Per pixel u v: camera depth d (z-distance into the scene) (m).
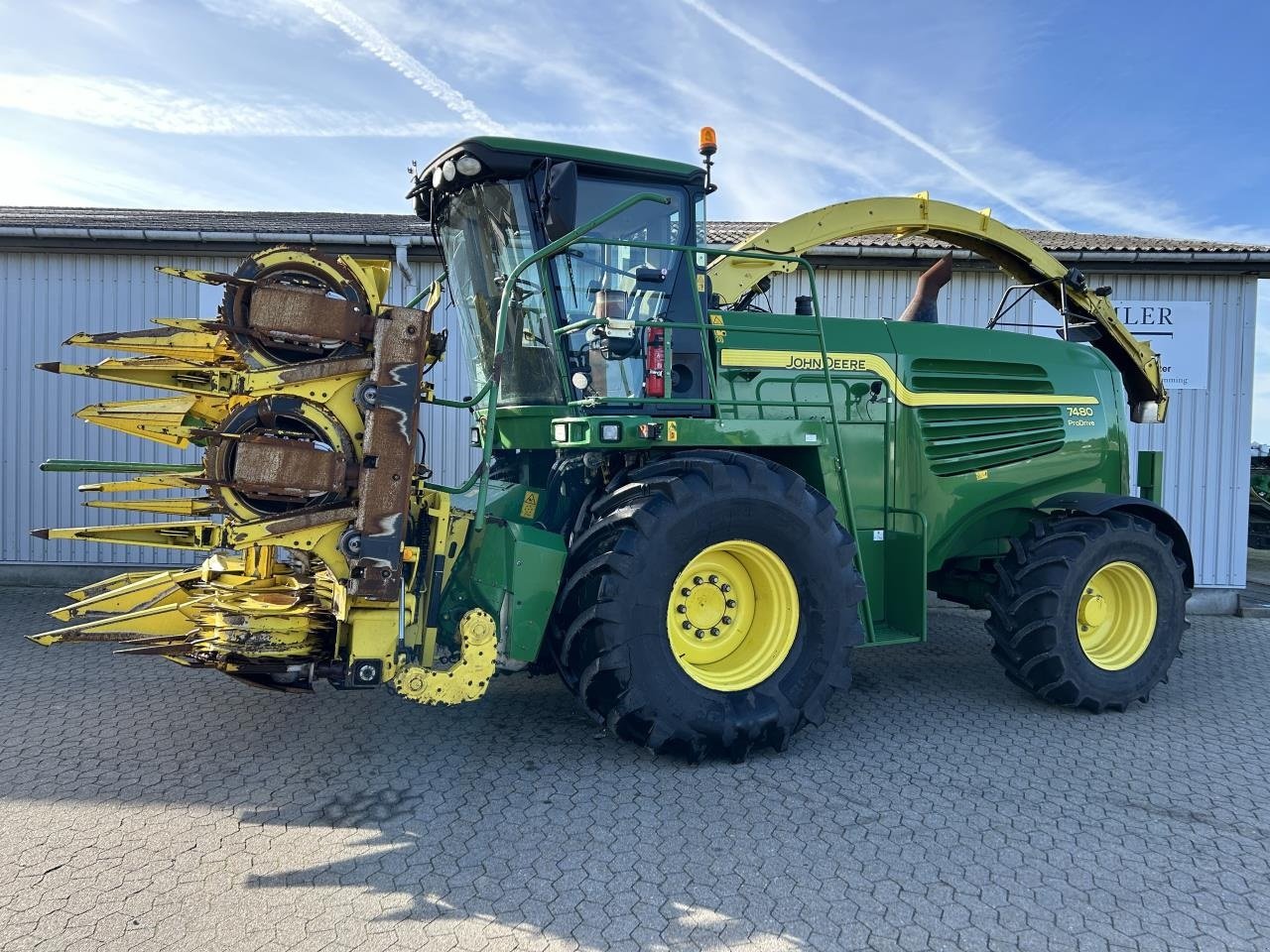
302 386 3.35
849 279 8.70
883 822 3.36
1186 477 8.73
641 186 4.27
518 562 3.70
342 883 2.84
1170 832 3.31
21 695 4.88
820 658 4.01
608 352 4.12
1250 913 2.73
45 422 8.23
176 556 8.31
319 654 3.57
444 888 2.81
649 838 3.18
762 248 5.59
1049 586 4.71
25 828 3.23
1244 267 8.46
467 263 4.58
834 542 4.04
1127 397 6.51
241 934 2.53
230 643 3.38
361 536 3.36
